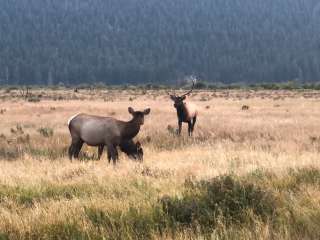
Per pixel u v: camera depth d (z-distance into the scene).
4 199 19.41
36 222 15.71
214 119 60.16
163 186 20.53
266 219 15.27
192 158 30.33
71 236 14.67
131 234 14.55
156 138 43.94
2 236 14.76
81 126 32.03
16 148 39.25
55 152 37.00
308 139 40.44
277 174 21.53
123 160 31.70
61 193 20.73
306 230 14.24
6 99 129.38
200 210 16.17
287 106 86.25
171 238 14.05
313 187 18.75
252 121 56.12
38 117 65.62
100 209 16.78
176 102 47.28
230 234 14.10
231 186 17.55
